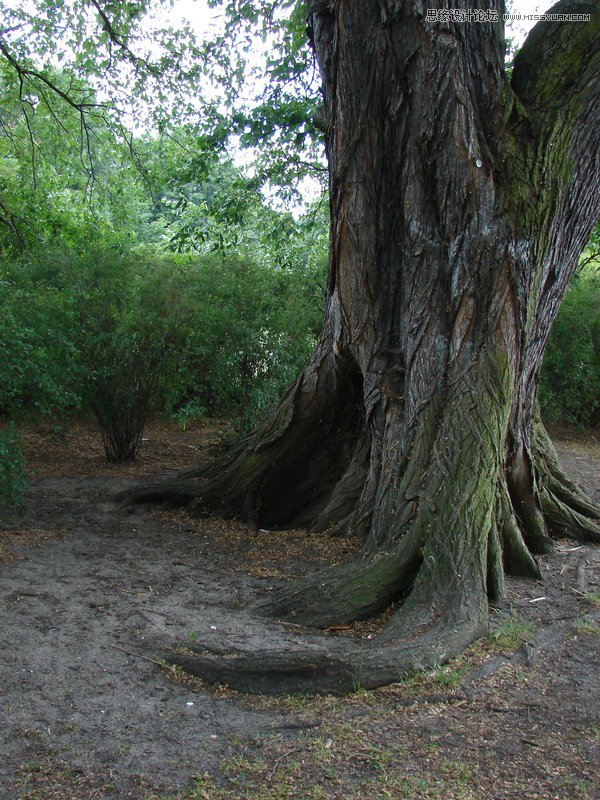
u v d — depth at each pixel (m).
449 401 5.92
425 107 5.94
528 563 5.98
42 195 15.47
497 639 4.66
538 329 6.58
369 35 6.04
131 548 6.77
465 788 3.17
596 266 17.88
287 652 4.25
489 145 6.00
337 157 6.50
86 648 4.45
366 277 6.63
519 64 6.48
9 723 3.60
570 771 3.34
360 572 5.31
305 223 14.18
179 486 8.12
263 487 7.96
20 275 10.19
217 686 4.11
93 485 9.16
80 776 3.22
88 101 14.34
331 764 3.34
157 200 14.80
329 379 7.56
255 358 9.92
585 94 6.12
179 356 9.81
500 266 5.92
